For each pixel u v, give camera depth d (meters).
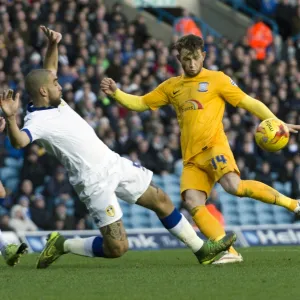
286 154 40.75
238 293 13.84
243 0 55.03
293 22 52.62
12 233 27.84
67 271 17.56
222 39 48.22
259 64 46.19
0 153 37.00
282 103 43.78
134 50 45.62
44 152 36.09
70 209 35.31
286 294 13.71
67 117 17.84
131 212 37.75
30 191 34.41
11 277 16.36
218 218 36.50
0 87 38.78
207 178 19.44
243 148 39.47
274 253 23.27
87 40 43.16
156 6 53.09
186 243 18.80
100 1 45.66
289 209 19.05
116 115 39.41
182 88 19.53
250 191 18.83
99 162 17.98
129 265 19.30
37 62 40.00
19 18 42.09
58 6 43.34
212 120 19.27
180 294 13.77
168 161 38.31
